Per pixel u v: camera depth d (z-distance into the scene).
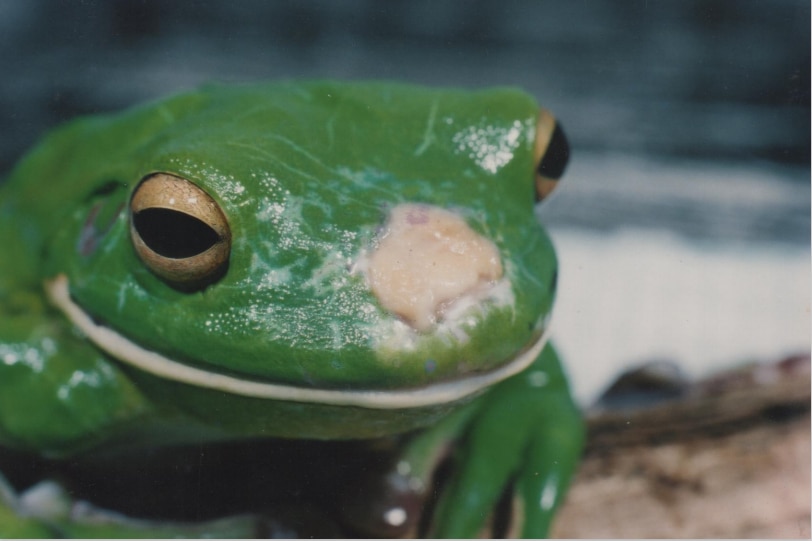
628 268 0.44
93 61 0.61
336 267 0.18
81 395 0.20
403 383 0.18
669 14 0.68
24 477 0.21
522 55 0.68
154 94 0.59
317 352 0.18
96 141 0.21
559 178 0.20
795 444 0.22
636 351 0.37
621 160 0.57
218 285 0.18
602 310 0.40
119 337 0.19
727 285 0.43
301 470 0.21
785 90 0.62
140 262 0.19
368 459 0.21
